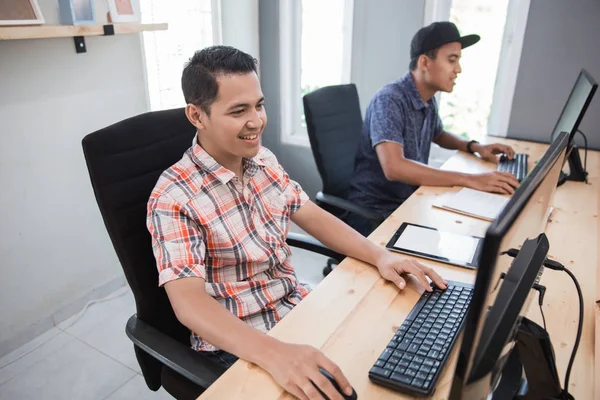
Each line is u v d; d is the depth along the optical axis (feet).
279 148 9.70
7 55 5.38
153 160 3.64
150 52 7.30
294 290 3.95
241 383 2.50
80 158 6.48
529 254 2.14
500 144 6.57
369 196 6.36
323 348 2.74
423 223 4.42
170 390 3.52
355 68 8.37
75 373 5.81
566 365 2.62
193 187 3.38
